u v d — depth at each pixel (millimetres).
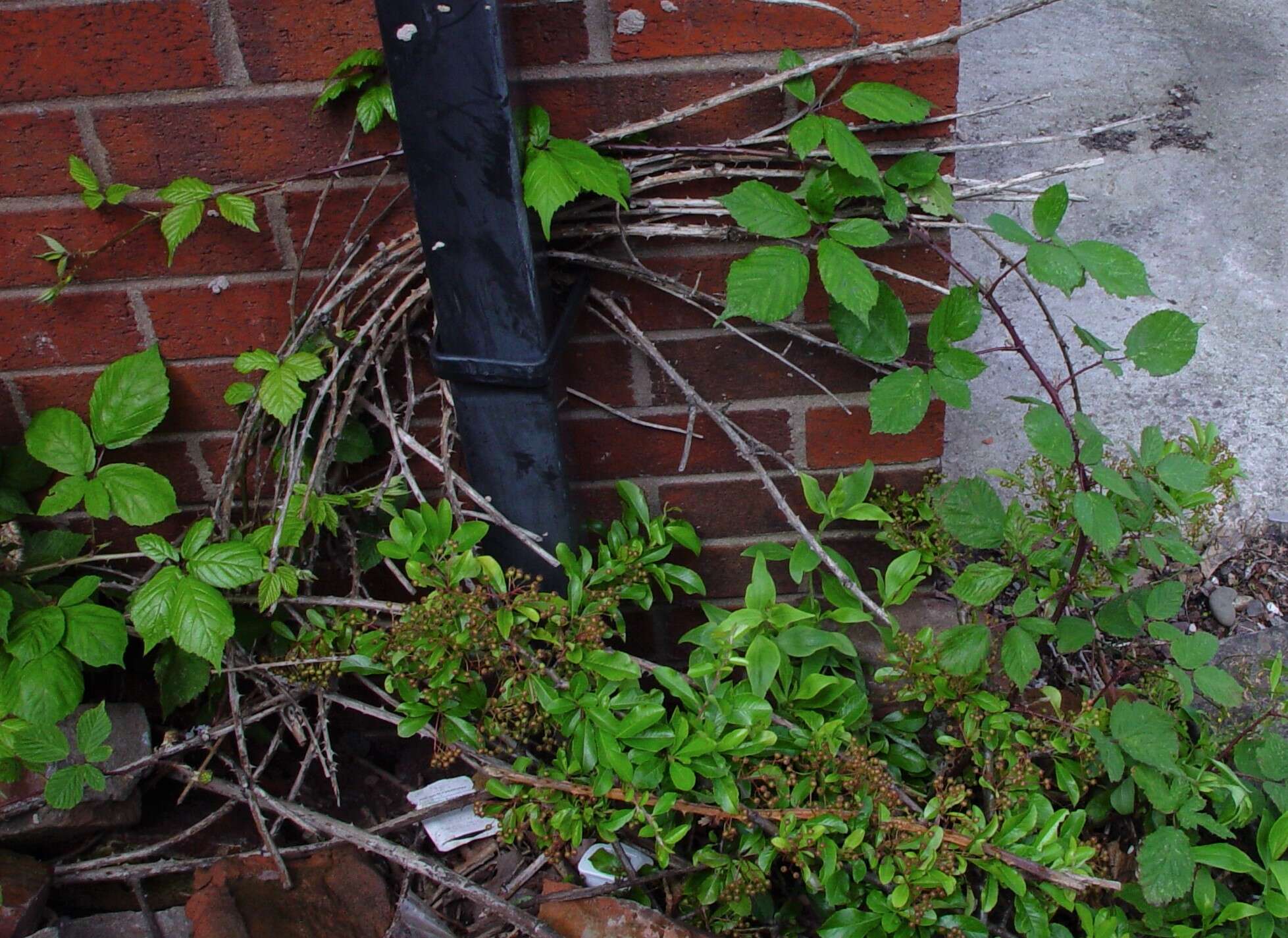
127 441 1549
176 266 1525
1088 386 2193
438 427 1677
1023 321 2236
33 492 1686
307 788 1665
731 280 1353
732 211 1362
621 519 1734
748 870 1343
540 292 1406
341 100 1425
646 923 1364
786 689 1492
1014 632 1431
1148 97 2461
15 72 1387
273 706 1575
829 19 1381
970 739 1450
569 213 1475
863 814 1349
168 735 1543
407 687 1478
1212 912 1343
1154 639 1868
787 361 1579
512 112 1276
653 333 1579
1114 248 1354
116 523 1721
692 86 1421
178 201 1411
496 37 1211
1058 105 2457
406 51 1228
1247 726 1451
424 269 1506
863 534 1721
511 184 1293
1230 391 2184
